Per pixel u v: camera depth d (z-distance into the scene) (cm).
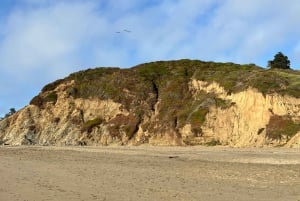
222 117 6788
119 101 8350
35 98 9350
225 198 1677
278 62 10062
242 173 2409
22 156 3731
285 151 4462
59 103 8981
